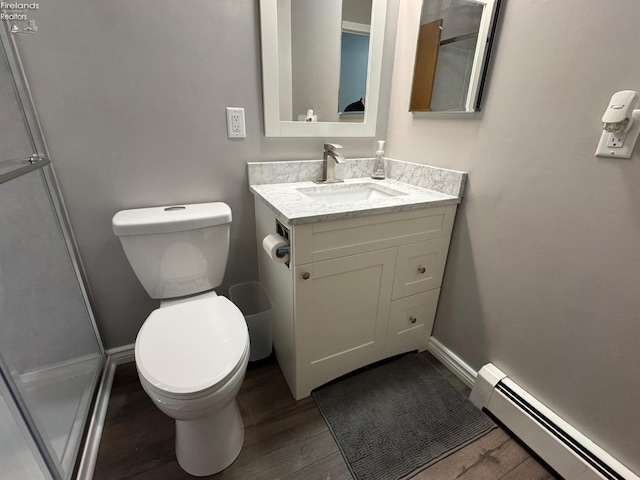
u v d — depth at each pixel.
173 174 1.30
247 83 1.29
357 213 1.08
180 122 1.24
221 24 1.18
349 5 1.36
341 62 1.42
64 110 1.08
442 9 1.22
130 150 1.20
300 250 1.06
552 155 0.95
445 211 1.29
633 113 0.76
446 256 1.41
